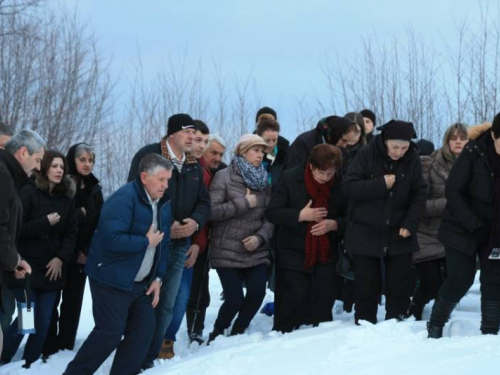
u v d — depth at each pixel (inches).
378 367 177.5
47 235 255.8
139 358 219.8
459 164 212.2
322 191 254.2
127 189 215.9
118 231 210.1
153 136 749.9
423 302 270.5
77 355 213.8
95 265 214.8
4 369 253.9
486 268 214.7
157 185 214.5
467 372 163.3
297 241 257.8
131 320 221.3
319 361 194.5
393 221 237.8
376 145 238.4
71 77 770.2
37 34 769.6
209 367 208.7
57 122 757.9
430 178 266.5
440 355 182.2
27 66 760.3
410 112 550.0
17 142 213.2
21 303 227.5
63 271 258.1
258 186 268.1
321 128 277.0
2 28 745.0
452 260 214.5
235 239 267.0
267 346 223.1
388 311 242.5
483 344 189.2
